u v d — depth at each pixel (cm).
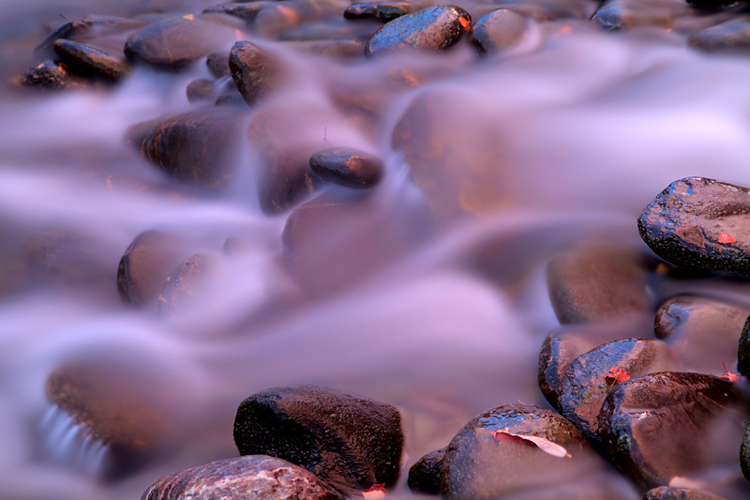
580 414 203
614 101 266
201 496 192
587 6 359
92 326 246
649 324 221
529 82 272
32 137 339
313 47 309
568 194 248
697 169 248
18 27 484
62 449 220
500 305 235
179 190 282
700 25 314
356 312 241
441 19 282
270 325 242
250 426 209
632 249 233
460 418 217
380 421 210
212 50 362
